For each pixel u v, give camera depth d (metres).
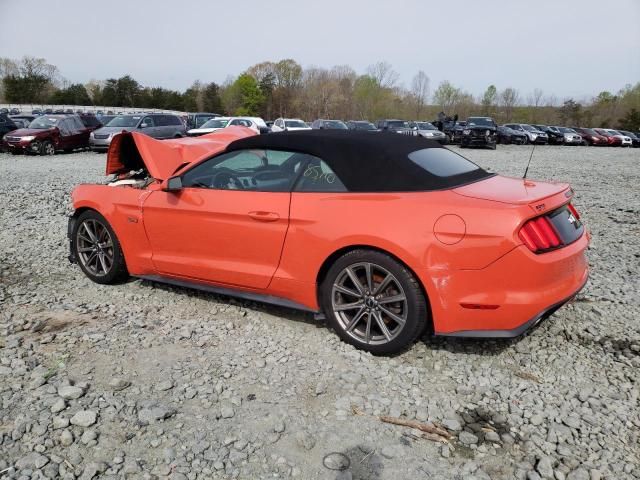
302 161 3.75
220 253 4.01
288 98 84.75
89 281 4.97
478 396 3.06
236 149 4.04
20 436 2.61
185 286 4.35
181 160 4.91
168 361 3.42
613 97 86.75
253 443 2.61
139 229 4.41
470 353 3.55
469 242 3.10
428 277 3.18
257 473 2.41
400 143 3.80
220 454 2.53
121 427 2.71
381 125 30.98
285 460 2.49
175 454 2.52
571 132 41.75
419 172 3.47
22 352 3.48
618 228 7.46
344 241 3.42
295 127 27.50
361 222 3.37
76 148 22.38
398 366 3.37
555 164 19.73
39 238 6.54
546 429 2.77
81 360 3.41
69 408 2.86
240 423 2.77
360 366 3.36
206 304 4.39
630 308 4.29
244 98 84.38
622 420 2.83
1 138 22.41
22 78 78.50
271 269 3.80
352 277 3.48
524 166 18.41
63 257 5.74
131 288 4.77
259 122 26.02
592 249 6.25
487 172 4.02
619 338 3.76
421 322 3.32
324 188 3.61
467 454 2.57
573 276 3.38
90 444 2.57
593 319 4.07
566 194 3.51
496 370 3.34
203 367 3.34
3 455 2.48
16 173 13.78
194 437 2.65
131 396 2.99
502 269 3.07
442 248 3.15
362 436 2.68
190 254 4.18
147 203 4.32
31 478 2.33
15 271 5.26
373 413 2.88
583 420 2.83
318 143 3.73
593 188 12.12
